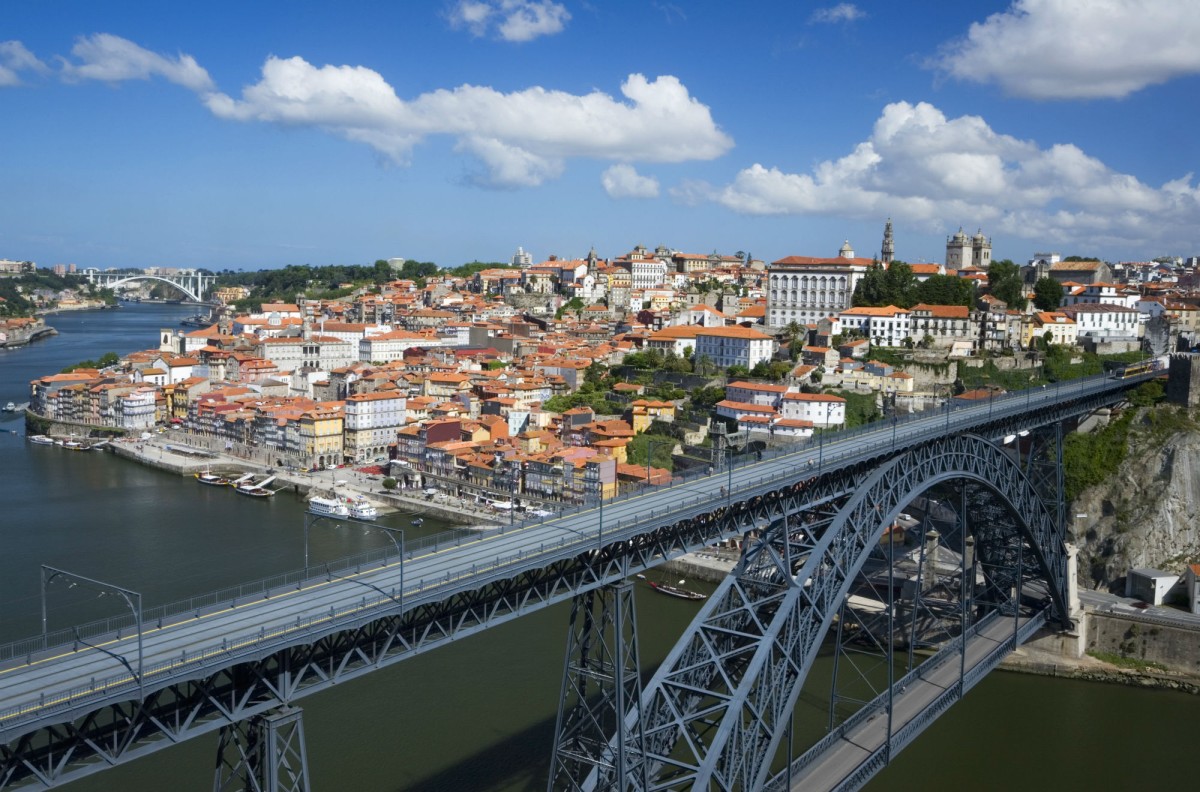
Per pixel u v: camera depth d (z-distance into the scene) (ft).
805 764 274.57
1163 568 478.59
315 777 274.77
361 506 604.49
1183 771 311.88
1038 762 314.76
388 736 302.04
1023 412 425.28
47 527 549.13
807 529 294.87
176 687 161.38
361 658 187.32
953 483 349.61
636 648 237.25
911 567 454.40
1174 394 532.32
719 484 288.71
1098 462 515.50
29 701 146.61
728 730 214.90
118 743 154.71
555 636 392.27
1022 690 381.40
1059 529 424.46
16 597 415.85
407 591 194.29
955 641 369.30
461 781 272.72
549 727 308.40
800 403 639.76
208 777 280.72
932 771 306.14
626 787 220.43
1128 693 380.78
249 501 641.81
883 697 314.14
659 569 492.13
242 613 188.65
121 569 462.19
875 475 286.87
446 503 623.77
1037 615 397.80
